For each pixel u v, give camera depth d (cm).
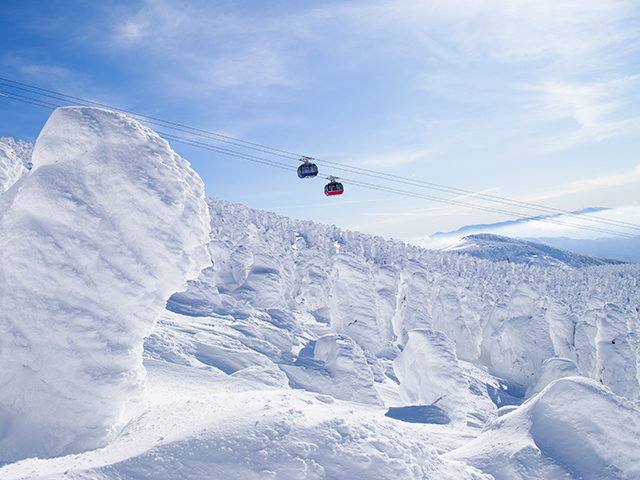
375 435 528
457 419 1658
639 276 19688
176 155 845
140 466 459
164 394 930
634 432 603
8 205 725
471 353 4472
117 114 783
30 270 658
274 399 625
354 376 1741
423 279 4206
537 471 564
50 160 718
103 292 704
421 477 484
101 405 667
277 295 3569
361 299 3180
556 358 2559
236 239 7456
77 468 458
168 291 771
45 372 643
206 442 491
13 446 599
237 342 1923
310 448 482
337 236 15838
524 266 18325
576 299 11050
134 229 744
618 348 3431
